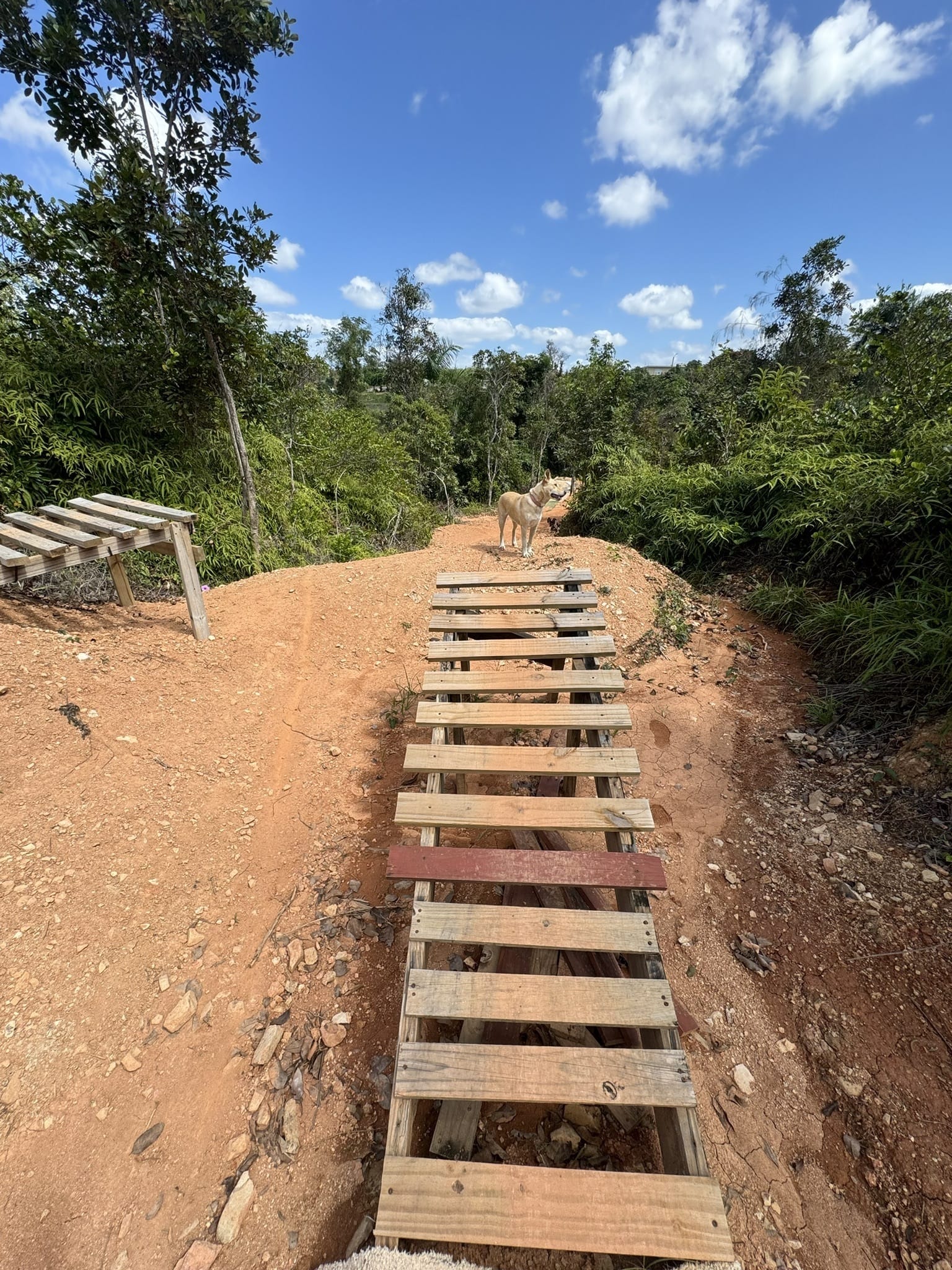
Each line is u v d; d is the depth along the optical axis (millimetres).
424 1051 1442
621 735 3469
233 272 5332
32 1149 1587
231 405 5891
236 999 2002
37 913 2098
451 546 7094
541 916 1745
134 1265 1420
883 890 2293
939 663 3098
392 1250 1198
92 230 4691
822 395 11305
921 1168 1562
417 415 20516
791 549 5336
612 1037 1820
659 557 6480
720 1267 1204
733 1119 1705
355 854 2590
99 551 3291
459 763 2256
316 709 3693
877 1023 1888
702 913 2334
